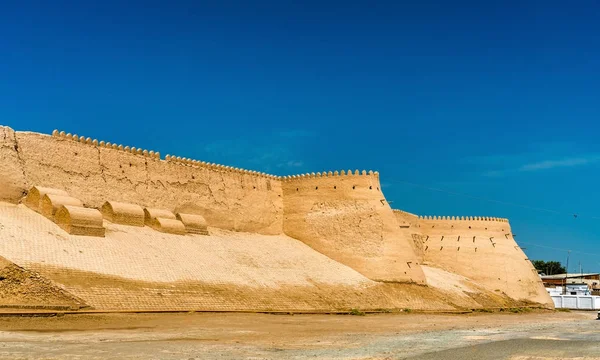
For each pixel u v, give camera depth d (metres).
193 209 55.75
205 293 42.09
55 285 34.28
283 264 54.62
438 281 67.50
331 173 63.84
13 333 26.55
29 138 45.09
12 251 35.09
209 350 24.64
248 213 60.81
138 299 37.34
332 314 47.12
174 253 46.19
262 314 41.81
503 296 73.38
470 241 76.44
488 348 28.62
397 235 62.19
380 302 54.78
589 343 31.62
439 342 30.89
